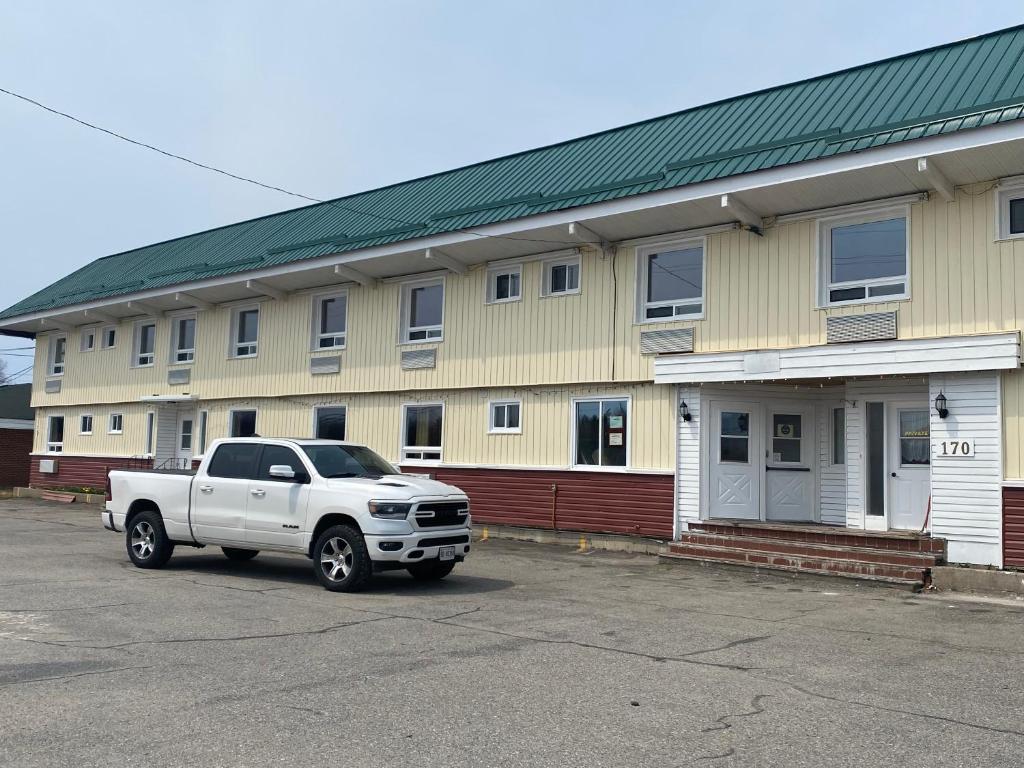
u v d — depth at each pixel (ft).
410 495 36.06
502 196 59.82
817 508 51.16
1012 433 39.81
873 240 45.65
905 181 42.42
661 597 36.22
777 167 43.62
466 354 61.93
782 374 46.01
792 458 51.88
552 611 32.30
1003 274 40.96
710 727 18.75
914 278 43.52
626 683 22.18
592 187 52.37
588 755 16.93
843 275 46.52
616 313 54.49
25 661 23.49
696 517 49.90
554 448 56.85
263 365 75.66
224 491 39.58
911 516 45.11
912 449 45.47
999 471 39.81
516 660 24.40
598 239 53.98
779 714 19.76
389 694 20.76
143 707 19.51
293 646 25.64
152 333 88.17
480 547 53.72
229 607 31.76
